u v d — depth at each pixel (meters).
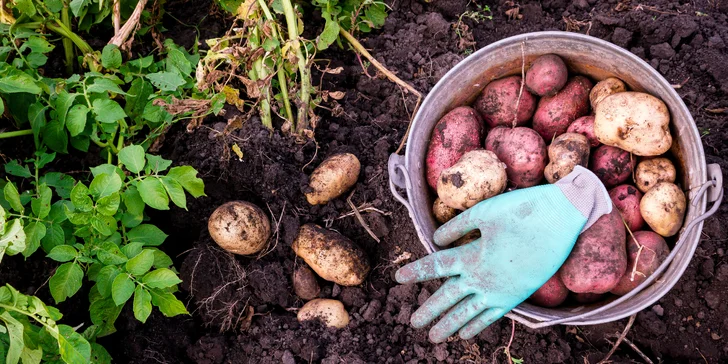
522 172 0.89
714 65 1.02
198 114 0.97
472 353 0.92
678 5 1.06
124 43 0.97
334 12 1.01
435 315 0.88
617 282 0.83
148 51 1.06
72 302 0.93
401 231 0.98
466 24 1.09
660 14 1.04
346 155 0.96
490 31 1.09
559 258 0.81
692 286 0.92
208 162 0.97
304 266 0.96
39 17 0.99
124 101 1.02
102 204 0.81
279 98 0.99
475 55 0.88
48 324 0.76
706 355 0.91
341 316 0.94
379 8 1.05
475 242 0.85
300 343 0.92
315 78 1.05
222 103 0.95
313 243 0.94
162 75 0.94
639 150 0.85
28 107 0.94
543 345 0.92
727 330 0.91
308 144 1.00
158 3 1.05
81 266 0.89
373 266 0.98
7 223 0.78
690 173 0.84
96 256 0.88
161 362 0.93
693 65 1.03
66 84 0.94
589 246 0.82
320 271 0.94
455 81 0.91
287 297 0.96
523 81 0.90
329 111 1.04
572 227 0.81
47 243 0.85
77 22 1.05
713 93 1.02
